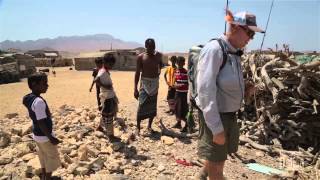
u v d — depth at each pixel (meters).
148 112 3.88
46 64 26.55
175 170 2.96
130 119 4.70
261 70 4.07
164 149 3.48
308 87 3.78
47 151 2.49
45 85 2.43
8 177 2.71
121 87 10.75
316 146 3.73
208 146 1.92
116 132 3.84
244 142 3.78
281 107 3.88
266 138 3.84
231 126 1.94
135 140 3.71
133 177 2.80
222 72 1.83
